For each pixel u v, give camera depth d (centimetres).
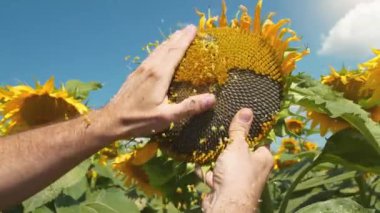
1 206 56
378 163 73
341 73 95
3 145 56
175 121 54
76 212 95
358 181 96
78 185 99
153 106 53
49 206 97
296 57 61
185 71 58
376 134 69
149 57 55
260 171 53
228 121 58
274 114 59
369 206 94
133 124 53
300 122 91
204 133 58
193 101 55
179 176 71
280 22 61
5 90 104
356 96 94
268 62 60
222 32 62
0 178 54
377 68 81
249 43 60
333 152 75
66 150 54
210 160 59
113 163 100
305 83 65
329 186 108
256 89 59
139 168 97
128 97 53
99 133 53
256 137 59
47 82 103
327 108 65
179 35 58
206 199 52
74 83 107
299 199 98
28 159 55
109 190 101
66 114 102
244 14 63
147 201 127
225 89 58
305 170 77
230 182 51
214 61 58
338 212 65
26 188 55
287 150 149
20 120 106
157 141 60
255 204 51
